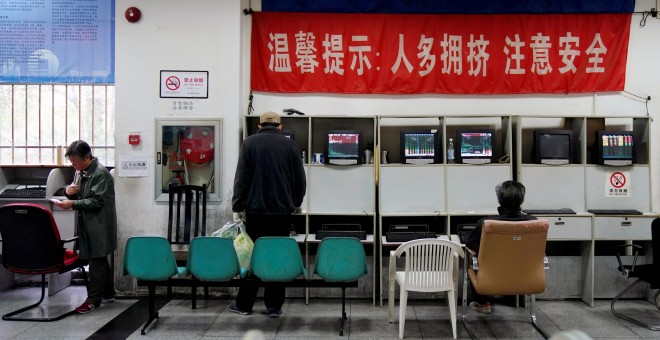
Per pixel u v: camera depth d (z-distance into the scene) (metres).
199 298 4.16
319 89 4.50
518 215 3.25
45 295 4.23
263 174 3.52
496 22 4.43
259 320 3.61
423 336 3.32
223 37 4.27
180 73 4.26
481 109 4.51
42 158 4.70
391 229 4.16
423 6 4.44
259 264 3.23
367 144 4.48
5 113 4.68
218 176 4.25
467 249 3.36
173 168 4.27
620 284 4.10
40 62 4.47
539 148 4.13
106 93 4.71
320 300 4.14
